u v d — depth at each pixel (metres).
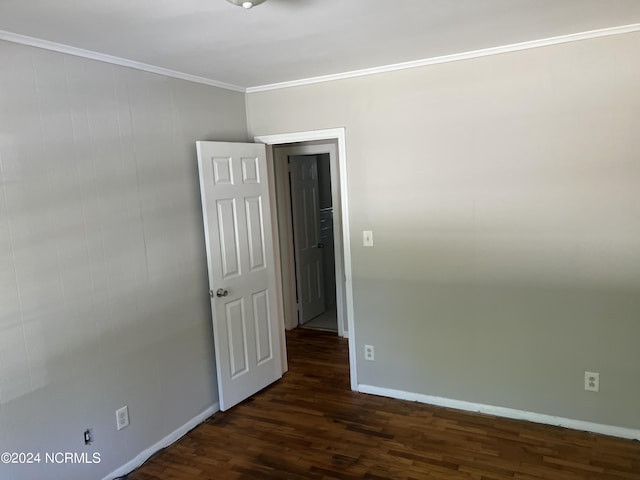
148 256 2.98
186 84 3.26
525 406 3.22
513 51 2.94
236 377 3.62
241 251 3.62
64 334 2.48
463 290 3.30
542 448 2.89
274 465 2.86
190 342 3.33
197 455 3.00
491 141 3.08
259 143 3.81
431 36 2.63
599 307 2.92
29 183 2.31
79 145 2.55
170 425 3.17
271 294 3.94
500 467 2.72
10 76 2.22
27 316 2.31
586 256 2.92
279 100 3.72
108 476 2.74
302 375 4.15
